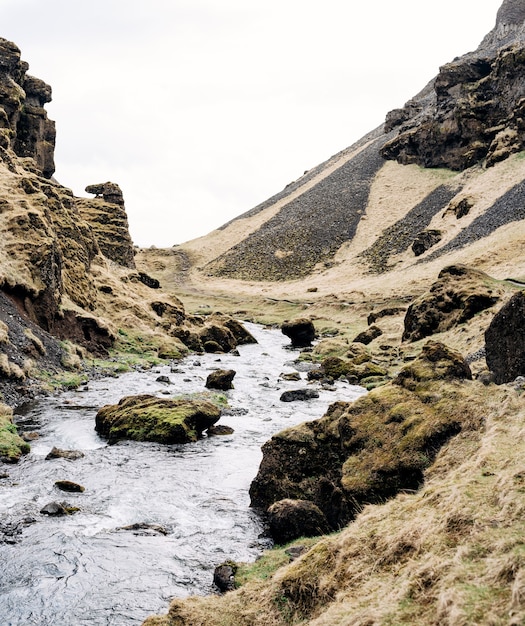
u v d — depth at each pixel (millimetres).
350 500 11281
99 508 13367
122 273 54812
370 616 6539
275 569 9656
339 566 8211
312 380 32469
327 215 125250
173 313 49781
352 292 75125
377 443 11992
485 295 35719
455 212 92000
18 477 15141
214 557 11000
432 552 7355
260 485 13711
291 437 13812
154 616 8242
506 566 6207
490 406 11484
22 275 31500
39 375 26719
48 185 45375
